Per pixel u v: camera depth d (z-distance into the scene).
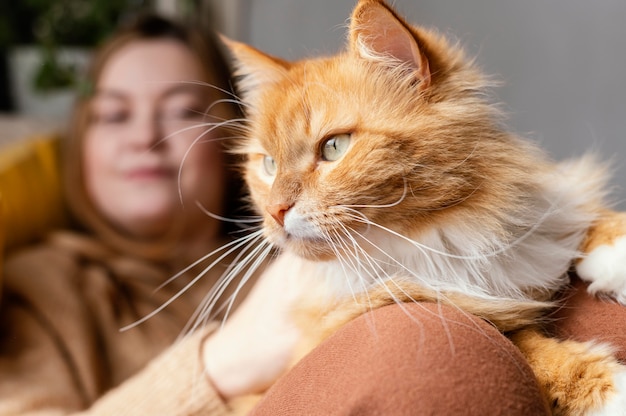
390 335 0.66
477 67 0.95
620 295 0.82
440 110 0.83
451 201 0.82
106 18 2.65
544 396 0.68
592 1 1.86
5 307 1.51
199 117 1.75
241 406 1.02
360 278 0.86
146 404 1.03
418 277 0.84
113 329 1.58
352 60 0.88
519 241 0.85
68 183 1.91
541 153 0.93
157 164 1.74
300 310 0.98
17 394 1.29
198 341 1.11
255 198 1.03
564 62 1.92
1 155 1.87
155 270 1.75
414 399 0.57
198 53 1.81
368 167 0.80
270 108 0.95
